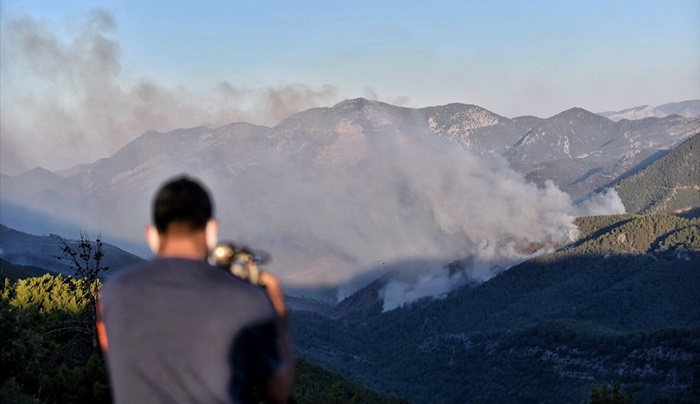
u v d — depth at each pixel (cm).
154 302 345
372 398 7094
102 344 369
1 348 1719
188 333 339
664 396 10862
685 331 12562
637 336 13375
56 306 2805
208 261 372
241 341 342
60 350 2138
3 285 3234
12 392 1587
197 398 335
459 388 18138
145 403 336
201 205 366
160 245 370
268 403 365
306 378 6253
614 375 12912
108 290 361
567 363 14650
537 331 17112
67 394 1725
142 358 339
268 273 378
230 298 346
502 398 15462
